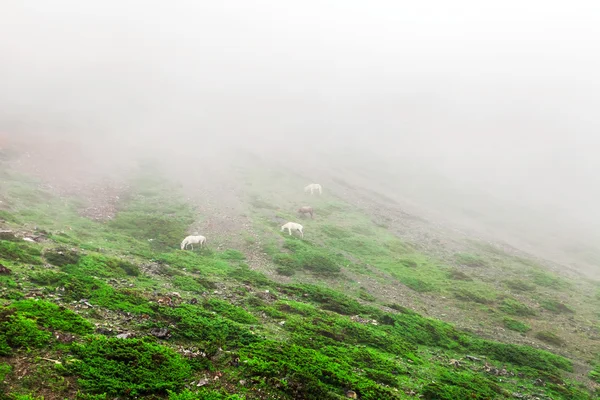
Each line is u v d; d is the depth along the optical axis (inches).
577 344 883.4
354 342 631.8
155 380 355.6
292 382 408.8
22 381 309.0
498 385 590.9
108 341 395.9
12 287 494.0
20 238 756.0
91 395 313.6
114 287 617.0
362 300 965.8
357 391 430.0
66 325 408.2
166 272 828.0
